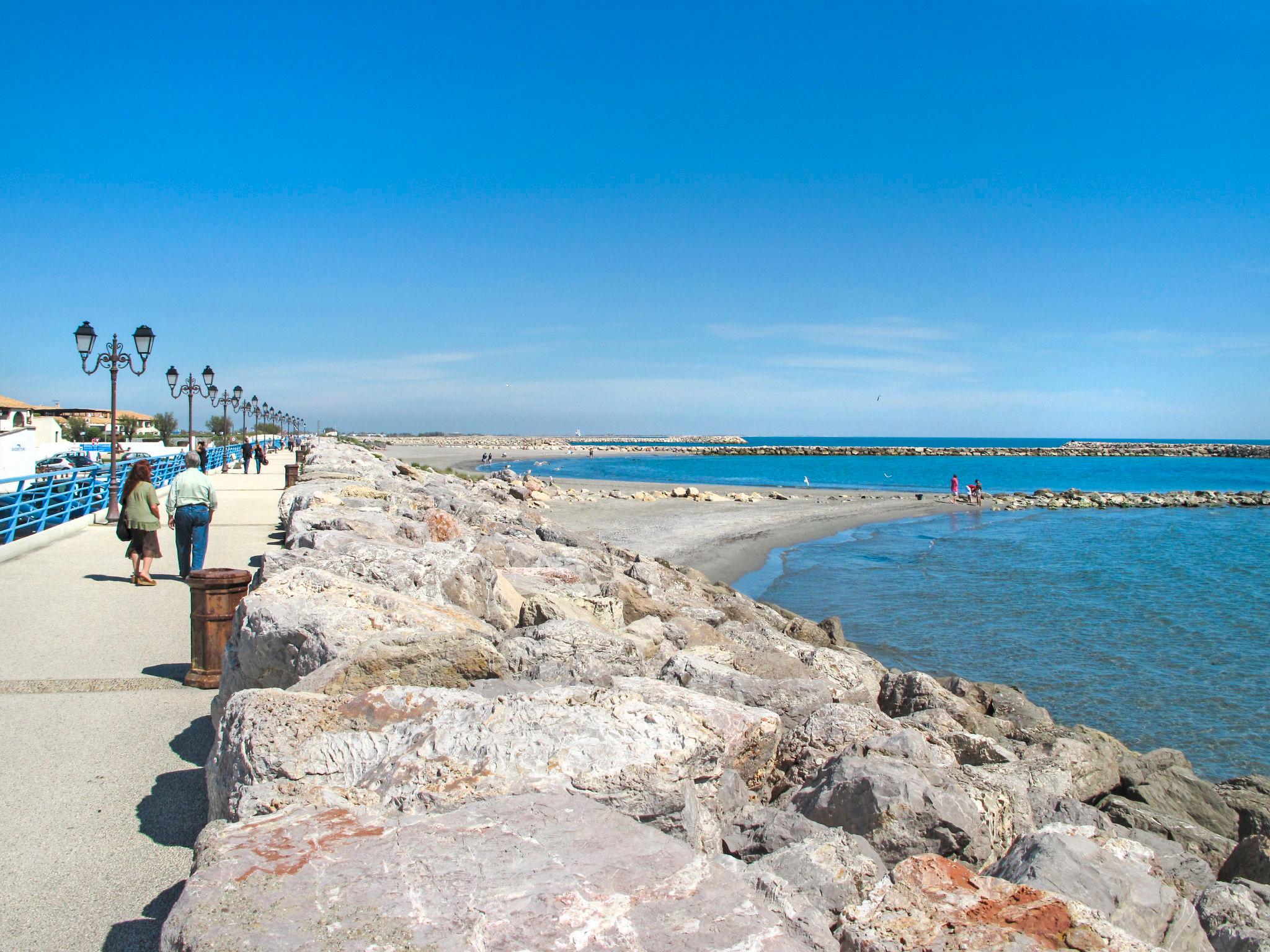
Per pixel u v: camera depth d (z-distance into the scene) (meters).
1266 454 143.62
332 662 4.84
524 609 7.70
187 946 2.36
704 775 3.96
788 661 7.51
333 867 2.80
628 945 2.49
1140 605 20.42
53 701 6.33
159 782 4.94
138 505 10.91
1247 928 4.29
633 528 34.00
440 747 3.71
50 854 4.09
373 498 15.05
